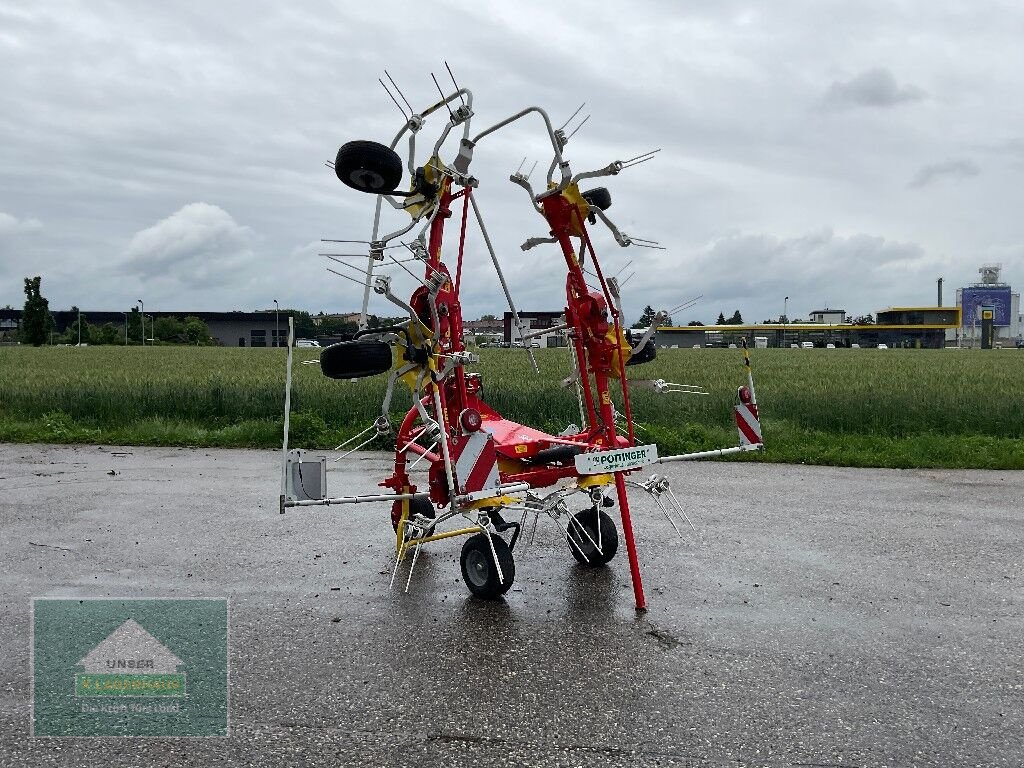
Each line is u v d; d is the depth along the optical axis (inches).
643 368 995.9
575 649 183.2
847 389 664.4
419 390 222.4
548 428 516.1
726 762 136.2
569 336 245.8
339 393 589.9
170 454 467.8
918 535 284.7
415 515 236.7
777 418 533.3
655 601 215.8
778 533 287.4
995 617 204.7
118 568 243.0
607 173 218.1
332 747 140.8
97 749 140.4
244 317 4005.9
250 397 578.6
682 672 171.0
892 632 194.2
